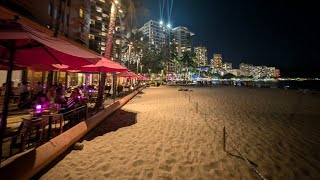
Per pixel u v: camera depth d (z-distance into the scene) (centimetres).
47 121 558
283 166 464
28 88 1385
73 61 540
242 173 434
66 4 2289
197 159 508
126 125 889
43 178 417
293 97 2105
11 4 1181
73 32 2527
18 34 324
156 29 15538
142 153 550
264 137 683
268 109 1288
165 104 1598
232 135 712
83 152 562
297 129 780
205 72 14912
